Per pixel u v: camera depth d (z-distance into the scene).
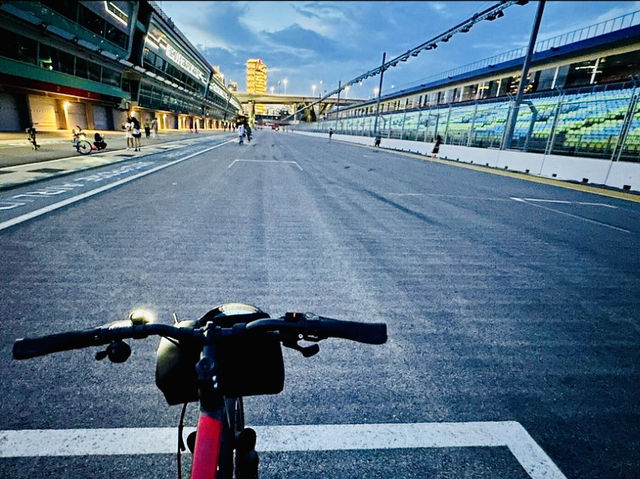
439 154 27.59
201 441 0.76
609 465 1.83
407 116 42.22
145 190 8.45
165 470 1.67
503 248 5.61
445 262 4.84
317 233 5.86
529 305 3.70
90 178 9.61
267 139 46.75
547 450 1.90
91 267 3.96
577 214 8.66
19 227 5.19
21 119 25.17
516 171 18.67
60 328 2.76
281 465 1.75
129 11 33.28
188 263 4.24
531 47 18.64
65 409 2.00
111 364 2.43
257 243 5.16
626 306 3.78
